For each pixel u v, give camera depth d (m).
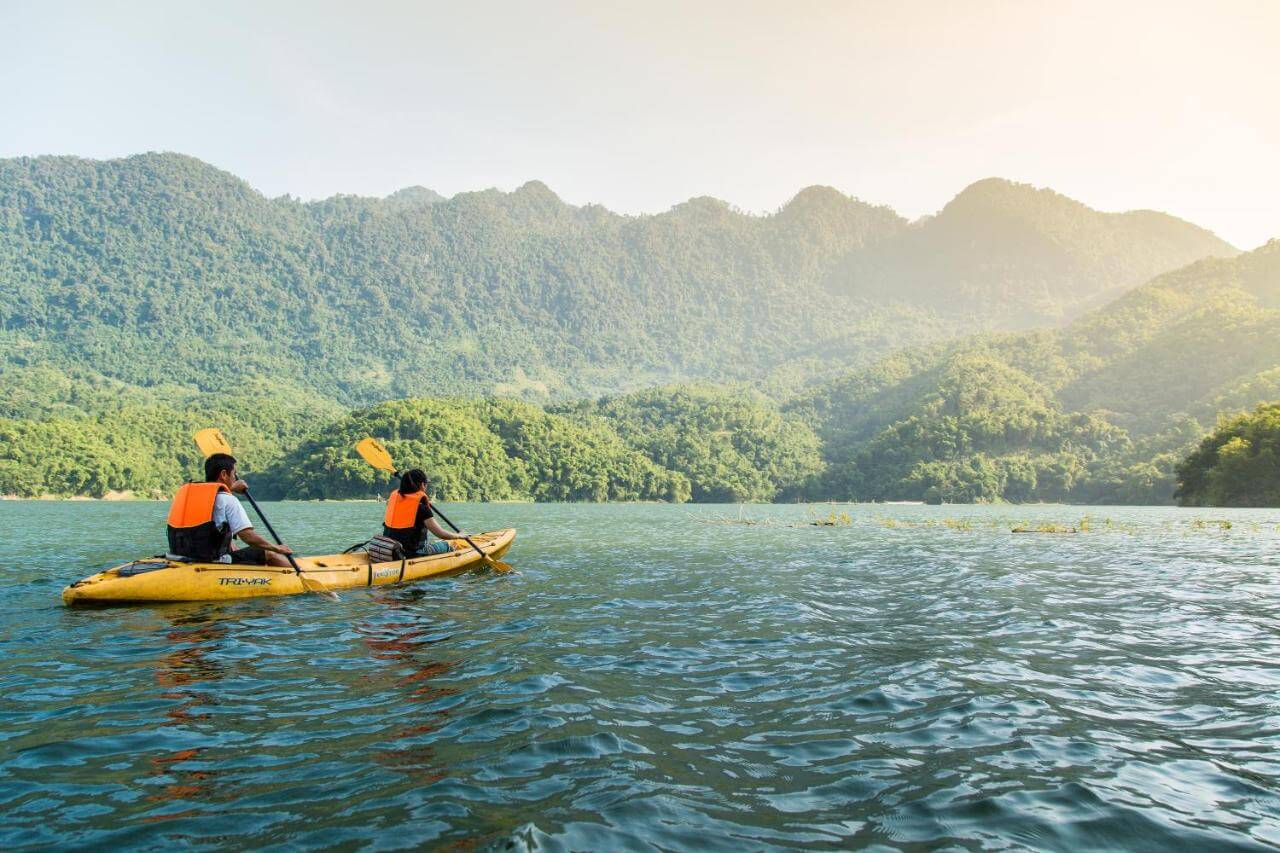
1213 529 30.33
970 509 80.88
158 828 3.71
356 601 10.53
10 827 3.71
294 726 5.25
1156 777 4.47
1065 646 8.00
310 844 3.54
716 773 4.47
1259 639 8.41
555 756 4.67
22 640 7.97
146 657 7.28
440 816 3.83
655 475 137.50
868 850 3.56
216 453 10.88
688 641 8.10
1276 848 3.62
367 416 127.62
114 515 46.59
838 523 36.94
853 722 5.44
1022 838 3.70
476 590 11.73
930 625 9.14
